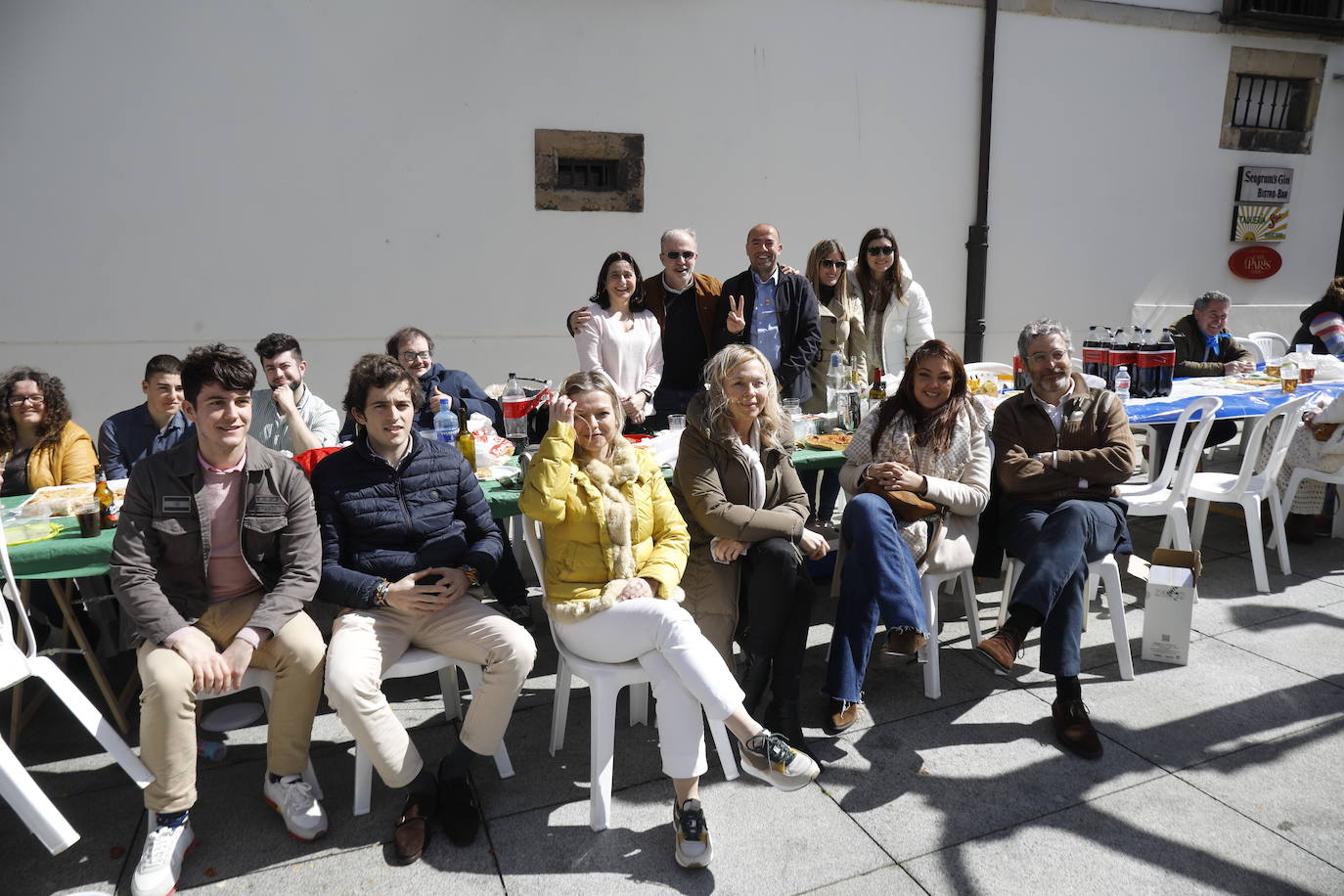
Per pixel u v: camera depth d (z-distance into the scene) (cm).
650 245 633
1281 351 669
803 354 430
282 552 236
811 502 456
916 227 699
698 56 618
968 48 685
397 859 215
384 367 243
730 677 219
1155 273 784
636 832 225
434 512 252
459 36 567
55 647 312
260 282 557
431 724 282
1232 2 746
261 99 538
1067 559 272
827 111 656
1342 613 352
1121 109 740
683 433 281
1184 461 362
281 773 225
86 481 321
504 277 604
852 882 206
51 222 516
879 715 282
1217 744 261
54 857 218
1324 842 217
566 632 235
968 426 303
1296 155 809
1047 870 209
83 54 506
